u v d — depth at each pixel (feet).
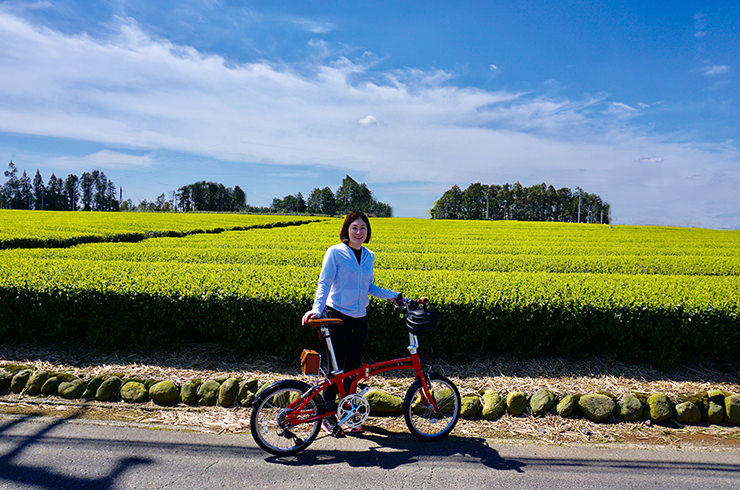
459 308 17.56
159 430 12.61
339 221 140.15
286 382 11.78
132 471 10.46
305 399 11.85
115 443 11.76
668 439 12.94
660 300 17.63
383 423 13.58
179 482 10.07
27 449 11.31
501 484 10.32
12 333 18.44
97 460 10.89
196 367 16.71
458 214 389.80
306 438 11.92
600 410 13.97
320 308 11.84
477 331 17.71
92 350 17.88
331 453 11.69
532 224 138.51
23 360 16.89
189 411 13.97
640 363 17.65
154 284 18.45
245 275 20.59
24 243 38.47
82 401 14.37
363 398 12.39
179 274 20.54
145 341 17.99
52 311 18.07
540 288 19.02
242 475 10.45
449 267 29.66
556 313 17.57
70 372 15.98
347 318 12.44
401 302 13.14
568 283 20.48
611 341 17.99
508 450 12.05
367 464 11.16
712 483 10.50
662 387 15.93
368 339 17.60
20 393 14.71
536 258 34.01
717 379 16.70
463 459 11.50
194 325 17.98
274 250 36.27
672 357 17.35
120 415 13.55
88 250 31.24
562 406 14.29
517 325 17.71
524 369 17.02
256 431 11.32
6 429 12.35
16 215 94.12
